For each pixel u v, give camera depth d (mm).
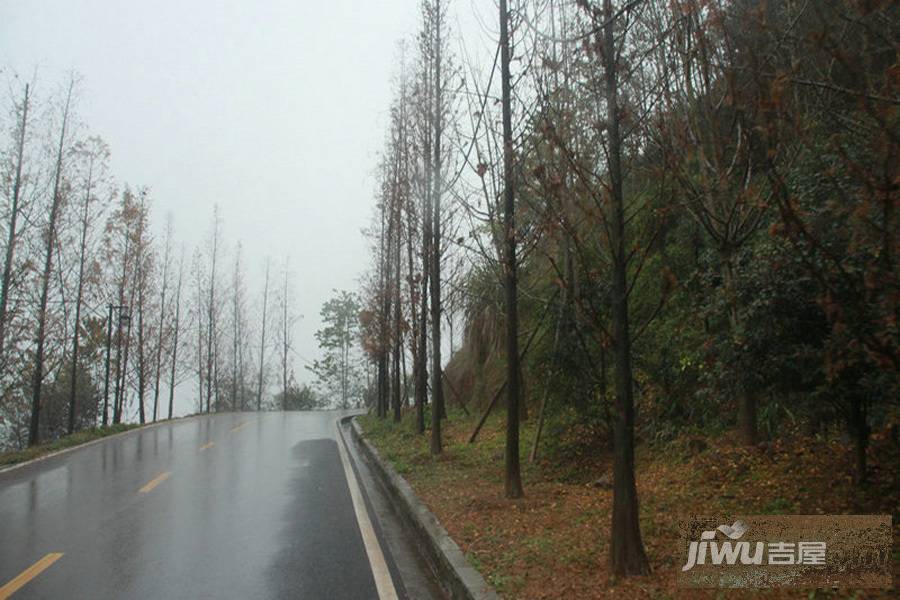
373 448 16188
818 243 4199
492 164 8680
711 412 9633
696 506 6949
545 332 11898
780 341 5648
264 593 5941
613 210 5562
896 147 3654
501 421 16281
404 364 26891
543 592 5254
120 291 29406
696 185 6969
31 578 6355
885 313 4070
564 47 7383
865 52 4184
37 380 20516
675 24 5918
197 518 9000
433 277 14039
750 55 5062
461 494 9250
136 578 6355
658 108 6176
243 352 49438
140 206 30656
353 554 7242
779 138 4891
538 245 8836
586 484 9258
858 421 5832
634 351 10359
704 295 7621
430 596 5973
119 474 13055
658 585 5074
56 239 21281
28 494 10969
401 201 18422
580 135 7152
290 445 18250
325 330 54625
